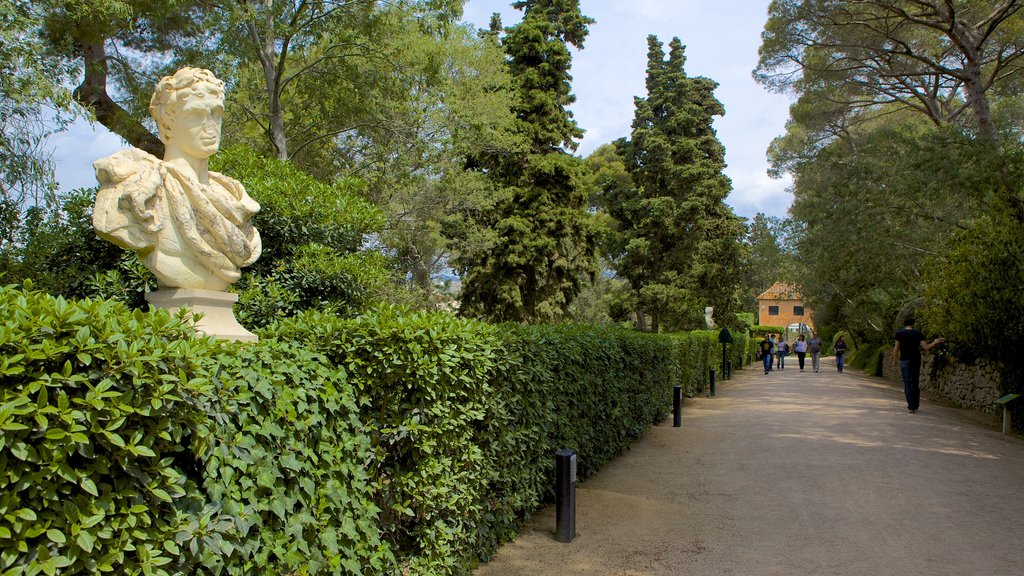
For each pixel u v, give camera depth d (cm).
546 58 2705
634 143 3531
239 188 445
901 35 1919
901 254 1842
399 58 1520
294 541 289
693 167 3288
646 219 3403
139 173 380
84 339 210
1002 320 1153
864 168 1673
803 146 2588
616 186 3628
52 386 201
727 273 3291
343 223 733
